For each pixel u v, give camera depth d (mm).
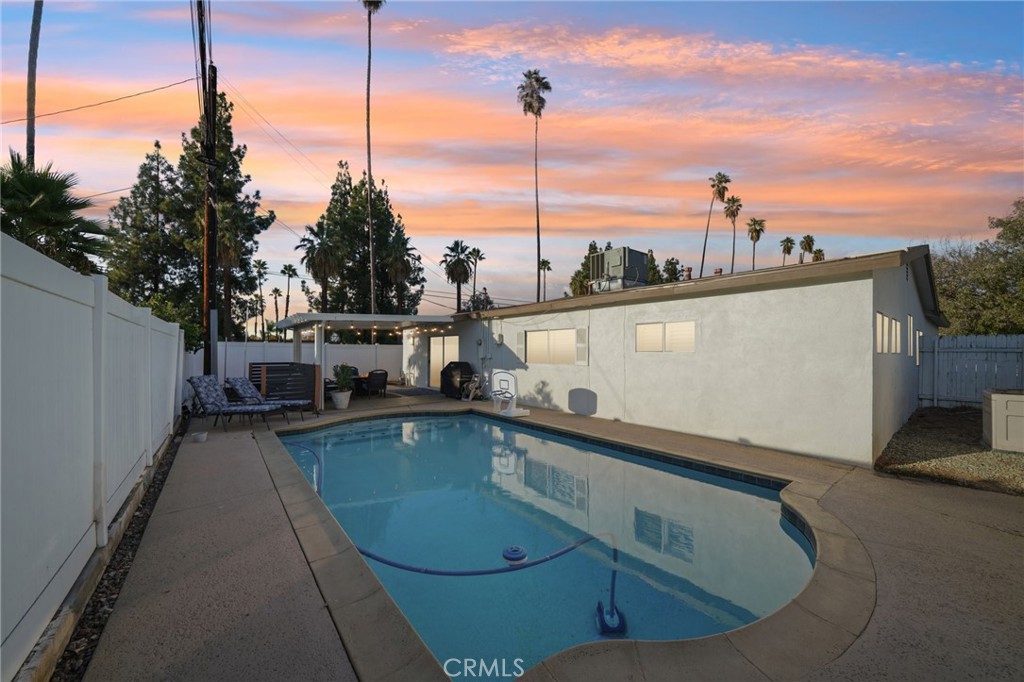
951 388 10125
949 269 18125
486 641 2943
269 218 28469
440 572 3850
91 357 2986
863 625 2514
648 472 6863
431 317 13555
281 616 2525
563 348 11086
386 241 33531
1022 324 13336
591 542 4492
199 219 23438
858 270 5953
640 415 9109
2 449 1787
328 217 33438
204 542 3533
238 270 28359
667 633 2994
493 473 6957
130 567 3111
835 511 4320
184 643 2277
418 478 6703
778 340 6938
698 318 8055
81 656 2191
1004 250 13844
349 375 11906
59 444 2402
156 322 6012
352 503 5648
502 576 3807
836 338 6324
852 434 6125
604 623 3137
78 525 2691
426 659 2184
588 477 6707
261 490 4859
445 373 14242
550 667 2170
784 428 6848
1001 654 2266
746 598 3451
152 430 5508
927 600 2768
